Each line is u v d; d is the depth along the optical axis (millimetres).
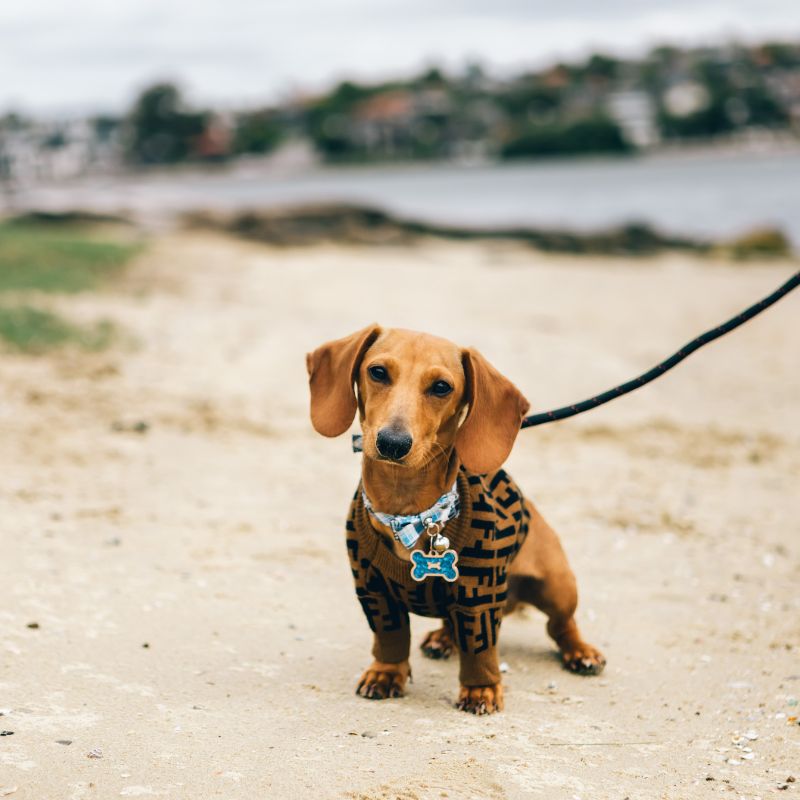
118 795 3213
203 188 115875
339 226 31891
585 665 4703
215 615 5078
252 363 11172
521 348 12570
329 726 3893
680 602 5762
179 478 7457
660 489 8016
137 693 4070
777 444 9422
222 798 3236
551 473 8320
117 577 5449
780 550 6727
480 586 4043
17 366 10094
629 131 162125
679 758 3859
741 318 4273
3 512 6309
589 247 30953
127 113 158375
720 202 59156
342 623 5160
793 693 4547
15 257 17953
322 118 182125
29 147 165375
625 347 13867
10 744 3488
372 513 4039
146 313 13539
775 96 162625
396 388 3854
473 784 3428
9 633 4520
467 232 33250
